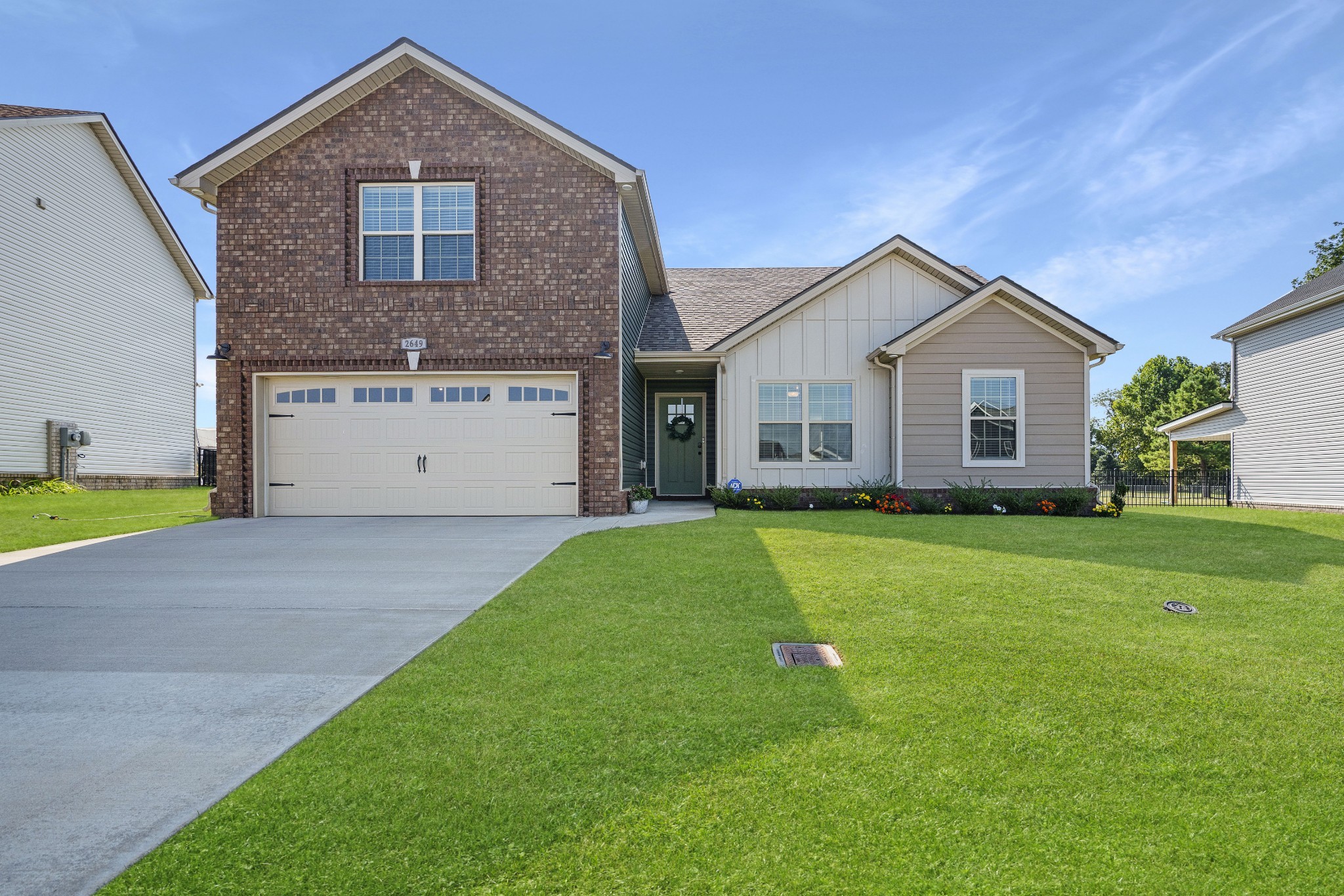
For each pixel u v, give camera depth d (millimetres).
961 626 4672
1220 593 5633
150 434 22781
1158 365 59688
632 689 3559
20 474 17672
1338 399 16844
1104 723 3168
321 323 12008
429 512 12102
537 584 5926
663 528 9719
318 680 3762
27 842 2236
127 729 3127
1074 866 2150
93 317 20203
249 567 7004
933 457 13086
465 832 2295
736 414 13859
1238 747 2953
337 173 12016
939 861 2166
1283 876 2104
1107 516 12375
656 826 2330
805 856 2184
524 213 12023
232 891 1995
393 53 11719
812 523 10281
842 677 3729
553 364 12016
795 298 13656
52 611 5277
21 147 17641
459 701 3422
